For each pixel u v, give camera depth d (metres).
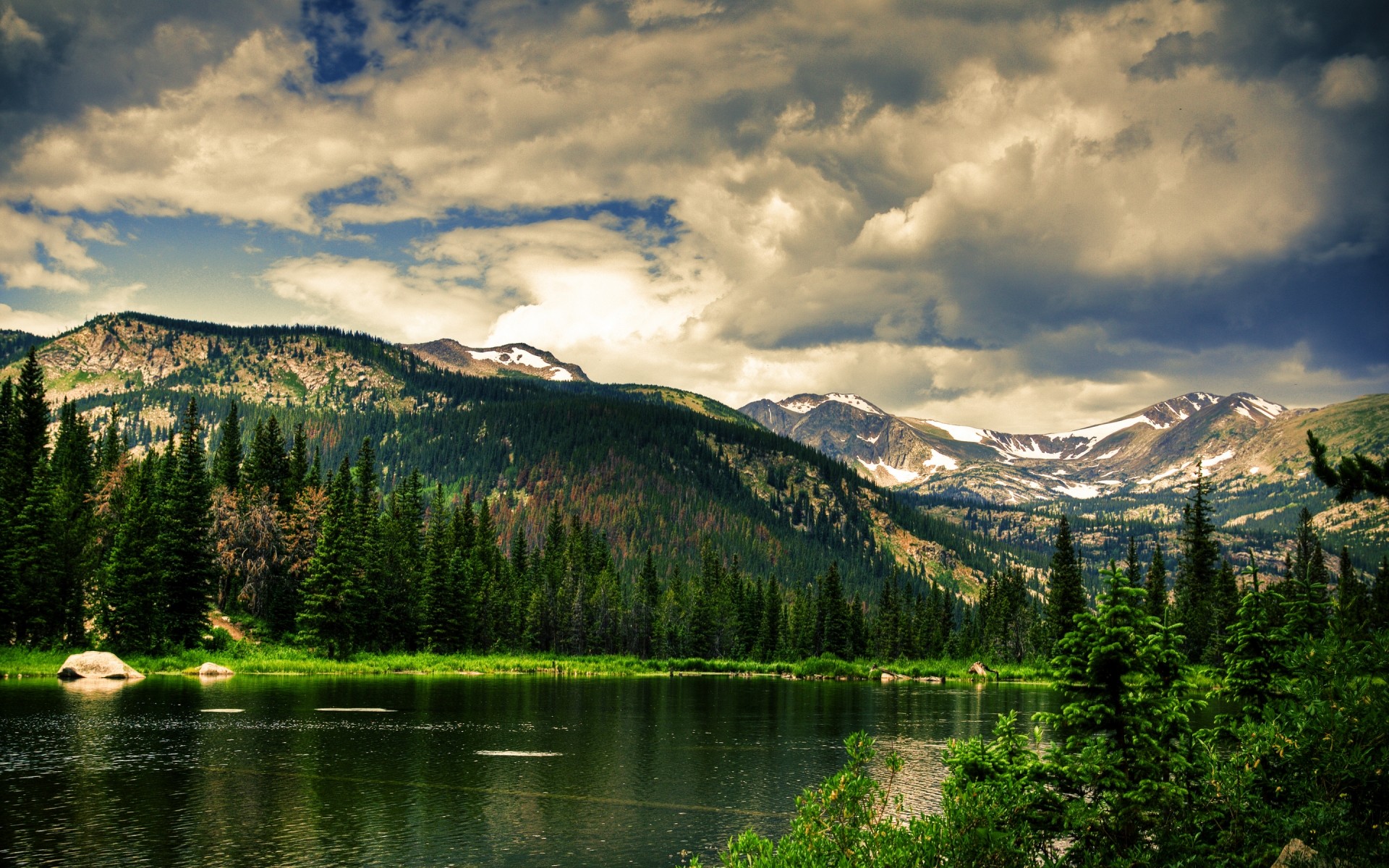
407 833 33.59
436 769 45.72
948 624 195.00
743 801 40.31
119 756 45.59
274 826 33.88
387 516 135.88
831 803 17.66
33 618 87.69
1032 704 88.56
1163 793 17.84
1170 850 17.08
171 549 95.88
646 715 72.88
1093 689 20.08
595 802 39.53
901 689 114.25
